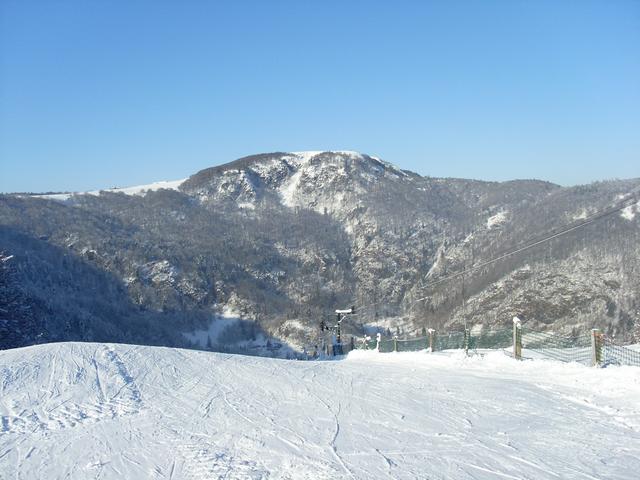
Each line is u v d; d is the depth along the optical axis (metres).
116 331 86.69
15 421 9.45
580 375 12.72
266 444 8.21
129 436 8.68
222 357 15.87
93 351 14.39
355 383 13.02
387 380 13.45
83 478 6.96
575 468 6.96
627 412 9.52
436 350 21.83
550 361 14.58
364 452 7.78
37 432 8.90
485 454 7.59
